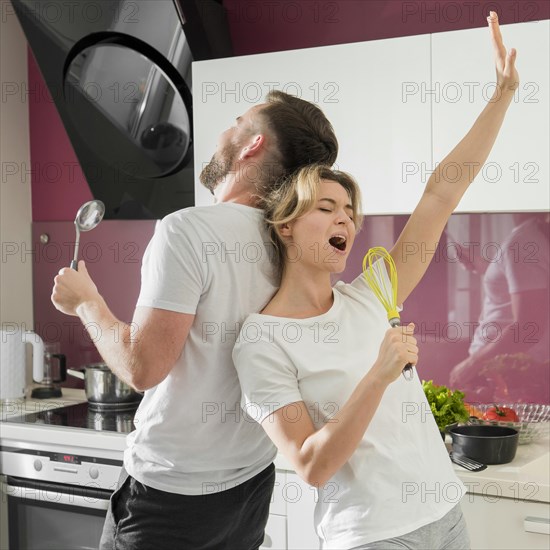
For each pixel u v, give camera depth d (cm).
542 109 201
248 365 127
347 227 134
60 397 298
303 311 134
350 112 222
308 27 267
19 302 317
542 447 218
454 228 252
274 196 136
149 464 139
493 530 190
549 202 202
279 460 214
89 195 312
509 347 246
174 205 266
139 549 140
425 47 212
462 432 212
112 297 308
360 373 129
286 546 214
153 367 128
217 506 141
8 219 312
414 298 258
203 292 131
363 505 126
